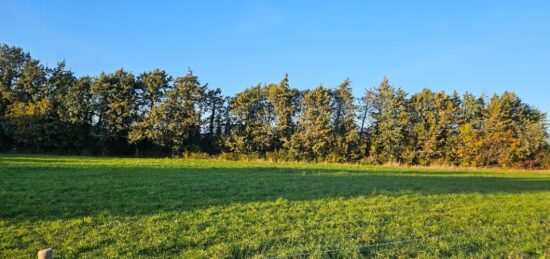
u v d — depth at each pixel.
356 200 20.70
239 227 14.36
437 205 20.30
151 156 72.69
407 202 20.86
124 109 69.69
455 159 74.56
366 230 14.41
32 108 64.62
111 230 13.45
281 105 75.75
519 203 22.44
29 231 13.09
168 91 71.62
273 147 76.69
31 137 64.81
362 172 42.91
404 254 11.78
